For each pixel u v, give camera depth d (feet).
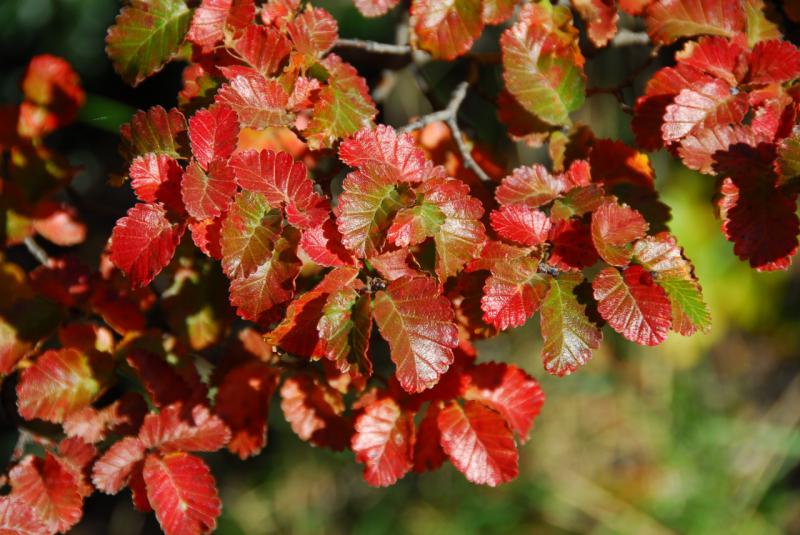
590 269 2.45
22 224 1.85
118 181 1.66
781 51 1.68
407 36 1.96
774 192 1.63
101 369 1.77
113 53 1.68
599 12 1.75
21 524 1.68
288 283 1.59
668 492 3.10
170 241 1.60
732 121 1.66
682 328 1.63
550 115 1.74
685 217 3.03
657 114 1.71
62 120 1.87
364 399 1.72
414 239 1.60
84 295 1.81
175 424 1.74
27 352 1.79
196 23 1.66
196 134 1.60
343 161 1.61
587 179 1.69
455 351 1.72
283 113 1.65
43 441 1.78
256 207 1.59
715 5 1.73
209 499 1.71
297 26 1.68
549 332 1.62
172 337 1.81
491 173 1.86
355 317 1.59
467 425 1.69
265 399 1.80
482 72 2.27
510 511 3.05
